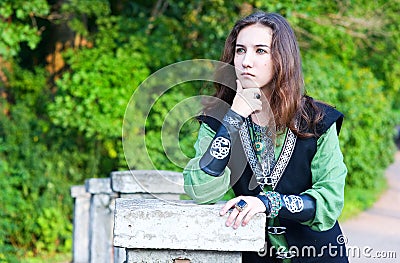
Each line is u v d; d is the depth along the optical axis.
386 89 17.47
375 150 16.52
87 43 13.45
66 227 11.76
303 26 13.55
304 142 3.56
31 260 10.90
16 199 11.40
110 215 8.09
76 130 12.31
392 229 12.22
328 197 3.42
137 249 3.18
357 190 16.11
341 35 14.16
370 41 15.49
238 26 3.62
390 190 17.12
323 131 3.57
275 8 12.26
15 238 11.45
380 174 17.61
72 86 11.69
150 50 12.31
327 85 13.62
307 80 12.80
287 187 3.58
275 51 3.52
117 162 12.44
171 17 13.82
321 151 3.56
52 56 13.60
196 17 13.16
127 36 12.66
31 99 12.61
